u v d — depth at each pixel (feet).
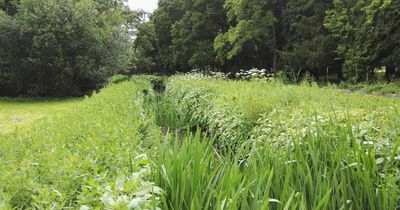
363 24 58.44
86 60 61.36
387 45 57.36
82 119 12.25
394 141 9.05
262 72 34.86
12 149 8.44
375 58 58.59
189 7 115.55
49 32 56.85
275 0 83.15
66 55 60.39
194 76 48.26
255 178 6.48
